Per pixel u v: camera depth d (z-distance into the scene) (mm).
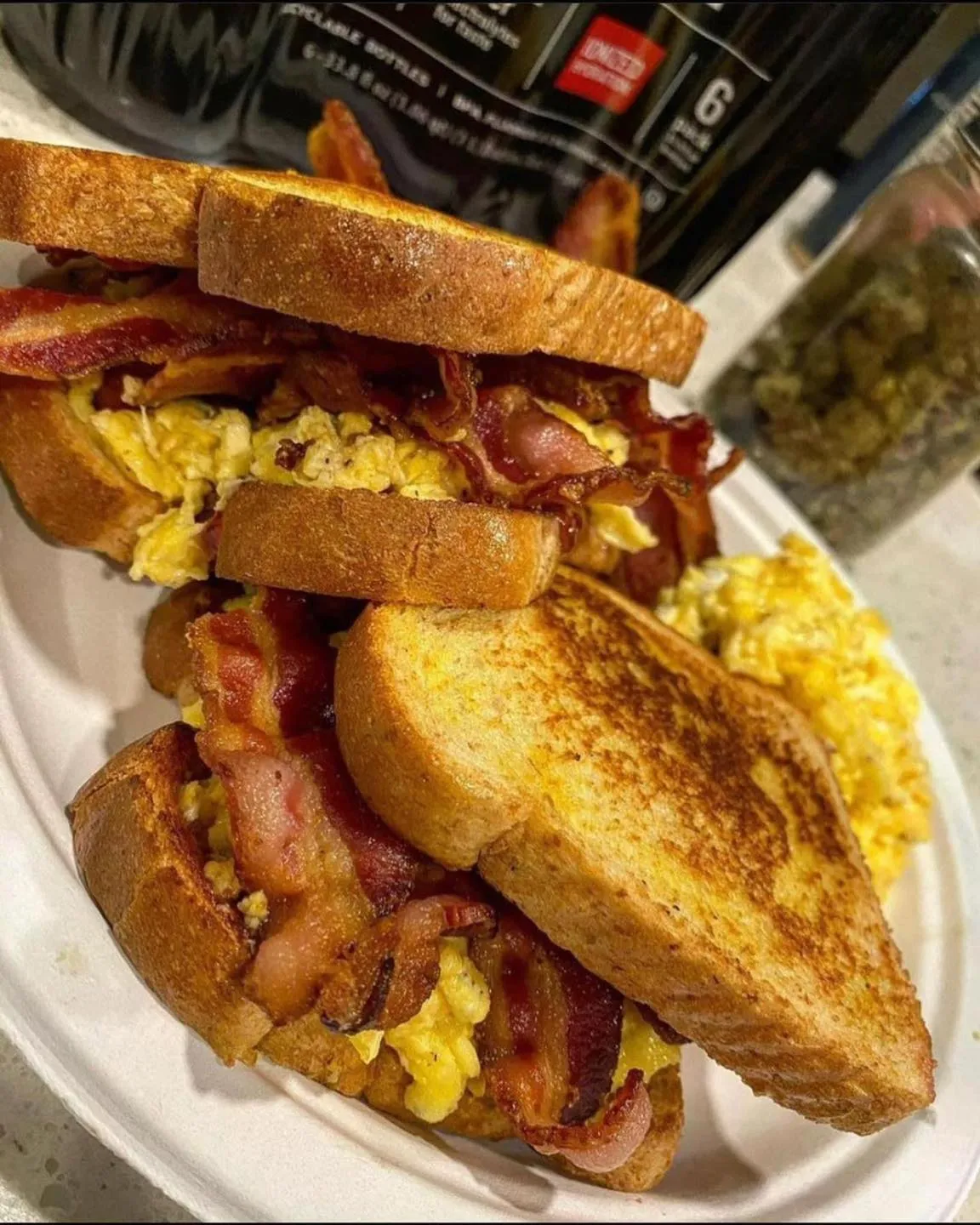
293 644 177
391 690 163
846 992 192
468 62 258
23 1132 154
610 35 255
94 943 147
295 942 152
